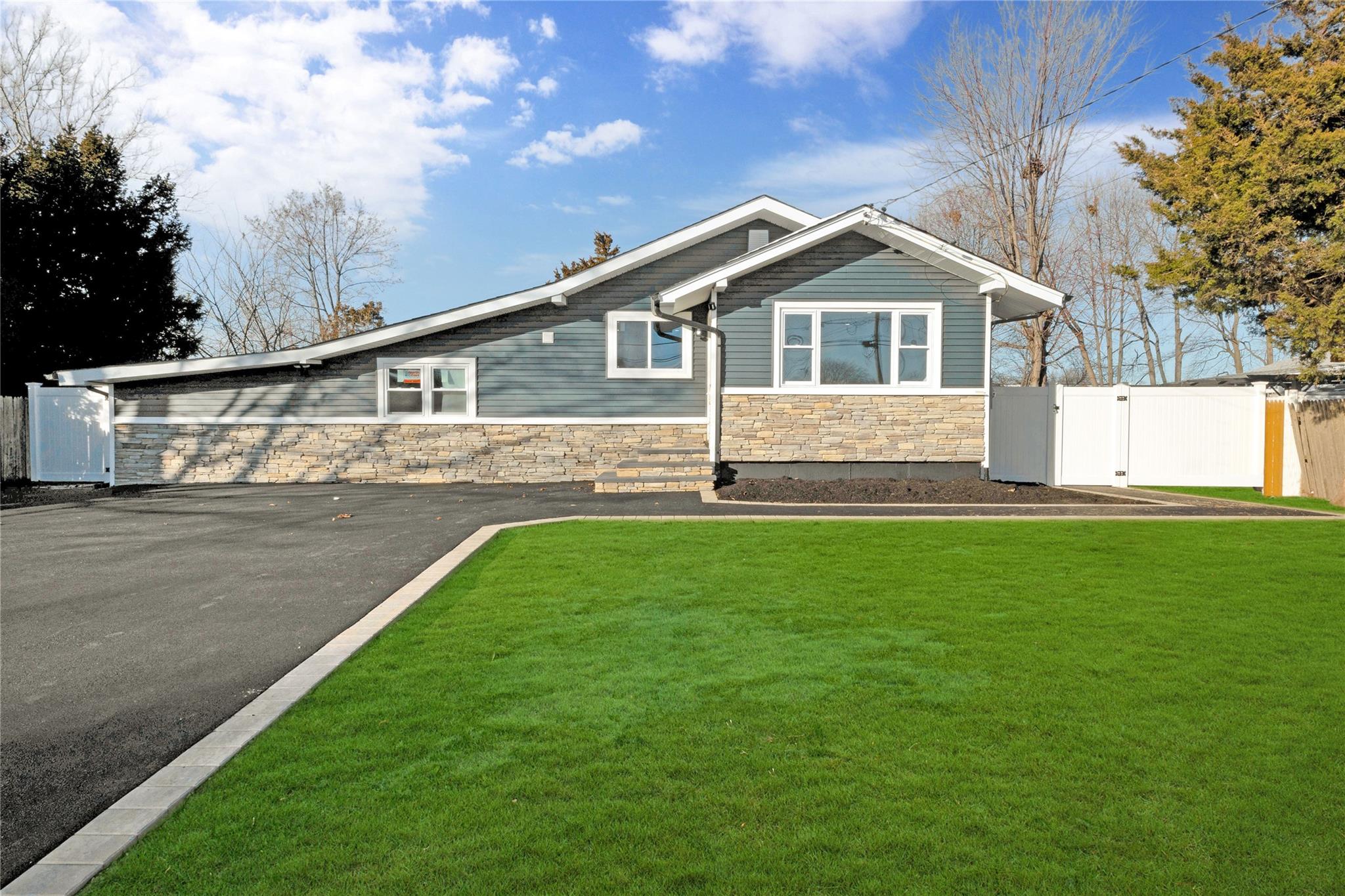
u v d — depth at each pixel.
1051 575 6.79
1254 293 14.65
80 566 7.69
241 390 15.92
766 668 4.45
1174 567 7.11
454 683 4.25
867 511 10.66
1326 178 13.25
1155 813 2.85
